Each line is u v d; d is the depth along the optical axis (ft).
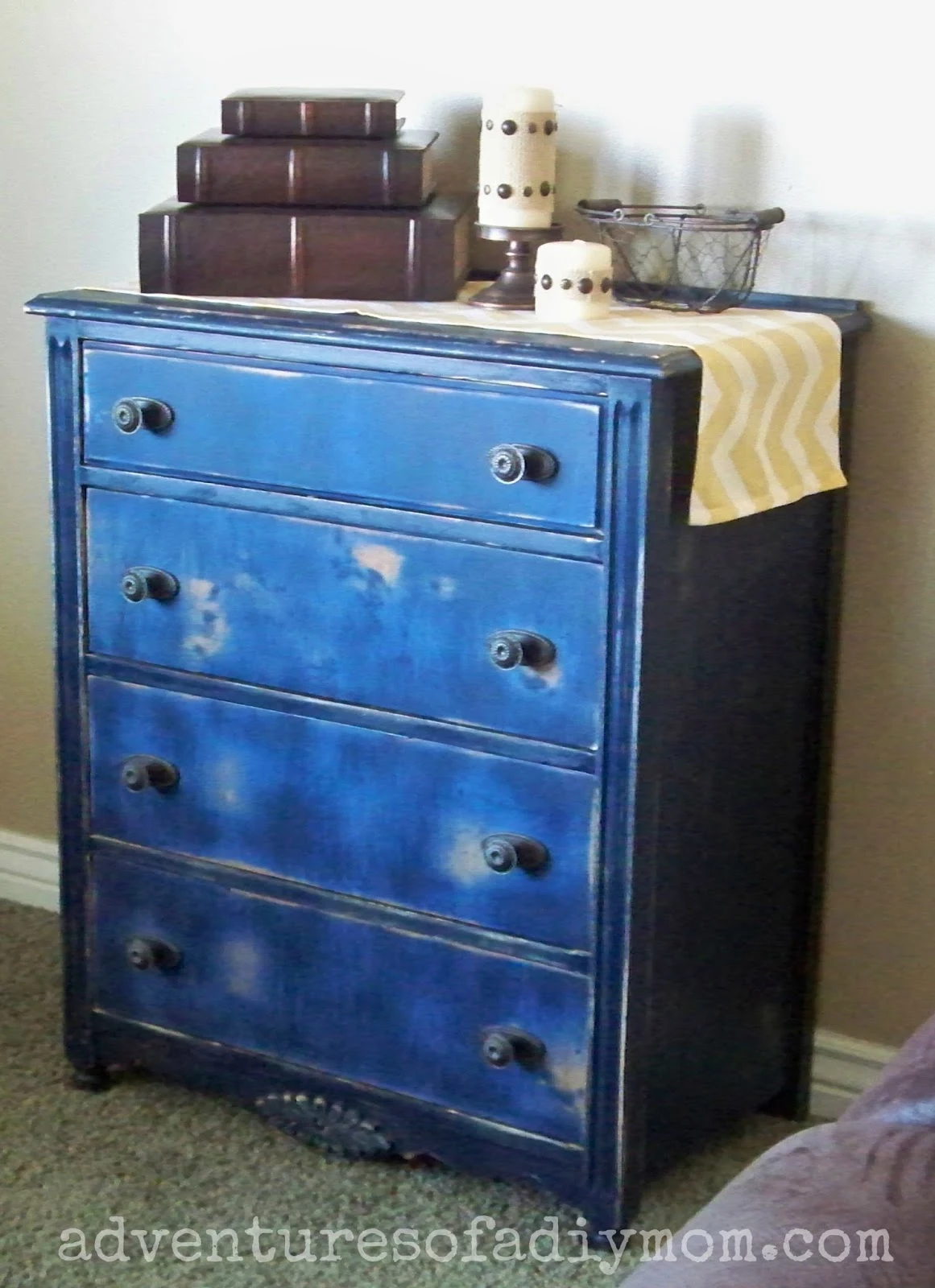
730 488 5.32
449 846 5.80
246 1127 6.72
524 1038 5.78
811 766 6.44
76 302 6.07
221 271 6.18
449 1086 6.02
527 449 5.26
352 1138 6.29
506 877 5.70
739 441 5.32
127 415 6.02
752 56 6.20
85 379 6.17
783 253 6.33
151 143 7.56
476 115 6.80
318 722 5.98
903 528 6.31
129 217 7.71
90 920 6.73
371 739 5.87
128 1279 5.75
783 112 6.19
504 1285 5.76
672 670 5.41
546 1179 5.89
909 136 5.99
